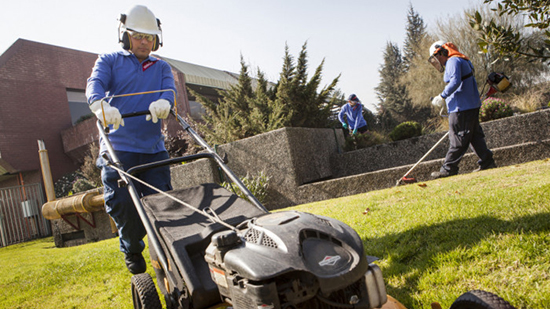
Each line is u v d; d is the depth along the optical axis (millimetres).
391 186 8352
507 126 9414
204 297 2342
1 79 18766
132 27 3848
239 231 2436
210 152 3668
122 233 3900
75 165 20453
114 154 3467
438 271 3096
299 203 9406
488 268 2922
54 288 5230
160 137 4207
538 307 2332
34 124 19500
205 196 3246
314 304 2094
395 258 3590
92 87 3625
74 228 11438
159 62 4230
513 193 4602
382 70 42781
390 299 2471
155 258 3381
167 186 4215
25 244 13812
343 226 2324
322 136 11508
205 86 23438
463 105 6996
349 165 11516
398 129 11406
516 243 3105
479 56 19312
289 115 11820
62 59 21141
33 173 19516
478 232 3549
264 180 9562
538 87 17531
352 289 2162
